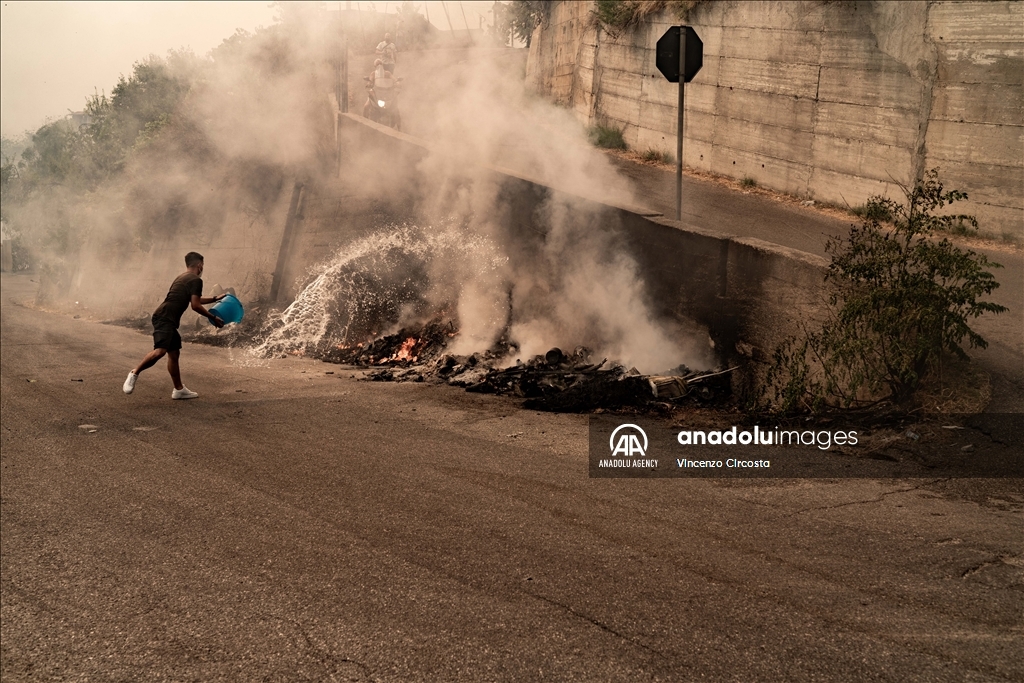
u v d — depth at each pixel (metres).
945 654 3.50
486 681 3.51
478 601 4.21
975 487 5.50
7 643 4.22
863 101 11.88
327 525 5.40
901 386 7.11
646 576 4.36
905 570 4.29
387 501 5.77
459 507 5.56
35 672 3.94
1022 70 9.87
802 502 5.35
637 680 3.43
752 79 13.95
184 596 4.57
